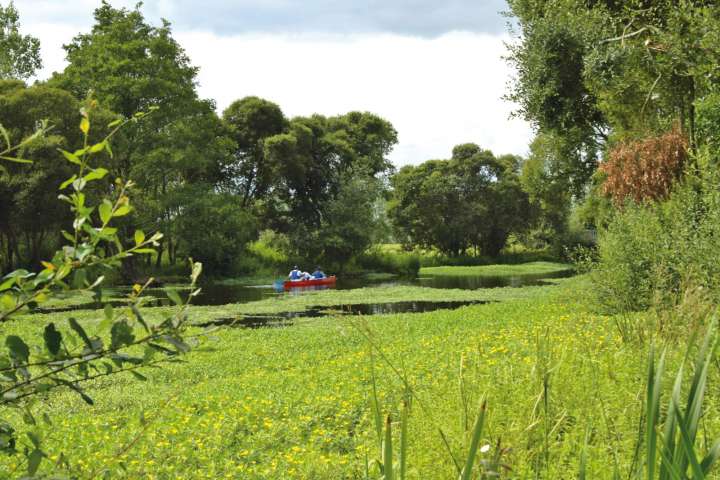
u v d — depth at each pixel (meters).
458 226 59.91
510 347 9.49
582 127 21.66
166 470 5.59
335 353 12.92
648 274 11.71
